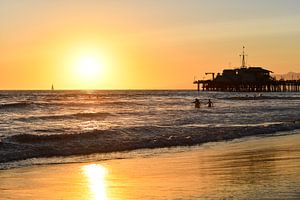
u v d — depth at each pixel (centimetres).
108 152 2181
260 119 4500
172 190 1225
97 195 1202
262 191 1156
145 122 4081
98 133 2720
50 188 1305
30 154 2033
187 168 1633
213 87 17675
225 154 2027
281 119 4509
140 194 1189
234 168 1589
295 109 6594
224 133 2986
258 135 2997
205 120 4341
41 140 2414
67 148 2214
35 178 1474
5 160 1881
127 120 4359
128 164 1778
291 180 1302
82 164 1797
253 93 16488
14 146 2161
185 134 2881
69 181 1416
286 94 16338
